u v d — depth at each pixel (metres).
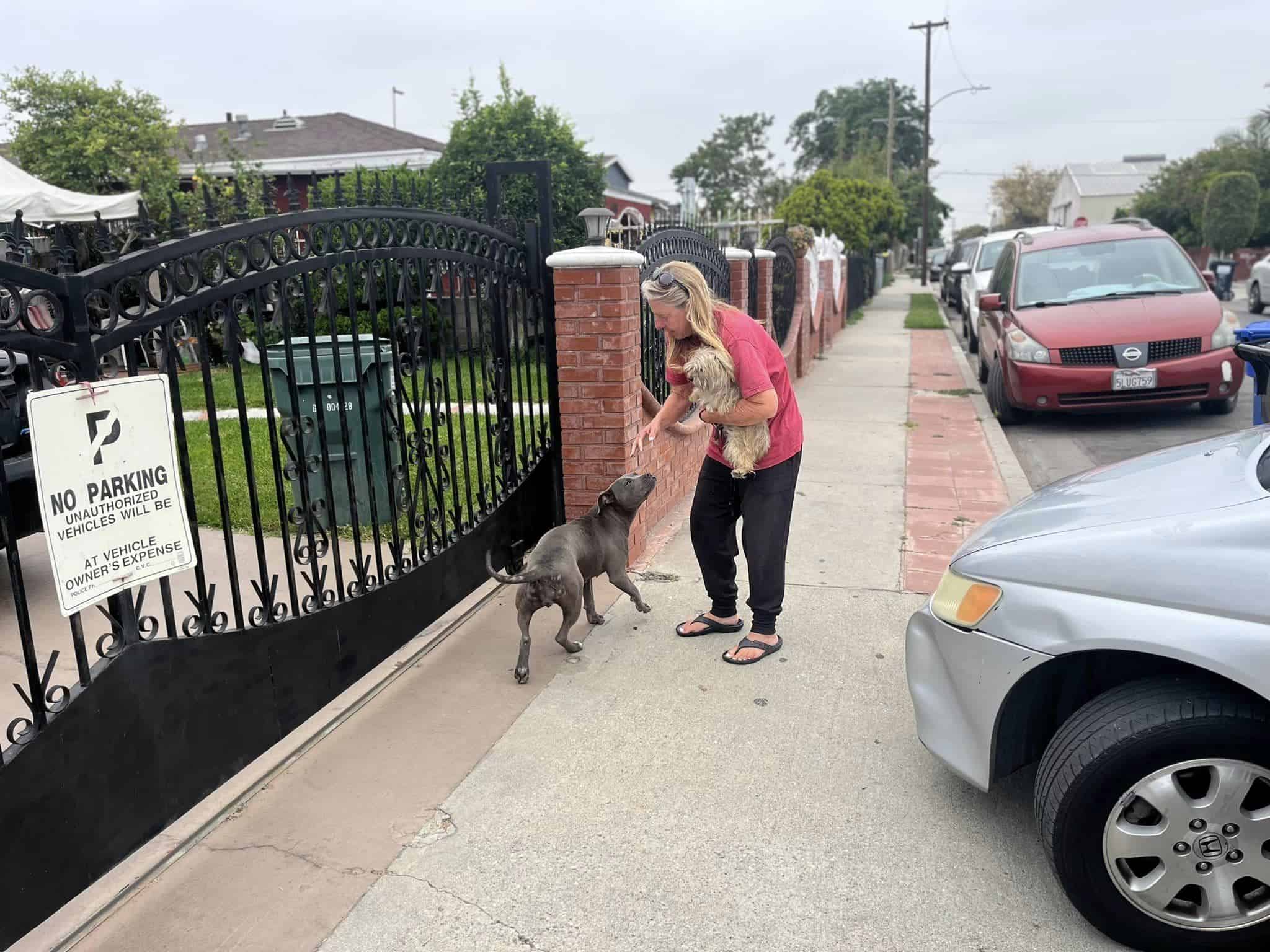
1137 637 2.25
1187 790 2.29
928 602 2.93
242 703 3.11
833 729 3.47
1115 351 8.21
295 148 23.36
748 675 3.91
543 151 13.66
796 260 12.45
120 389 2.53
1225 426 8.53
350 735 3.49
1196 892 2.34
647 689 3.81
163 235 2.81
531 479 5.17
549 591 3.84
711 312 3.70
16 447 4.26
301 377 5.46
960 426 9.01
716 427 3.98
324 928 2.52
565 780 3.18
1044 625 2.43
